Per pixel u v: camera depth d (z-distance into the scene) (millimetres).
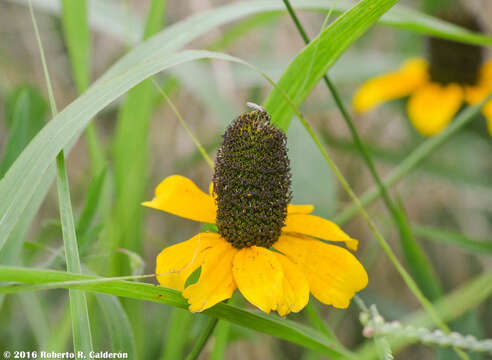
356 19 271
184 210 267
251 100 452
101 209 297
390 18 308
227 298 260
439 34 316
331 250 265
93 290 246
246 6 293
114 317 267
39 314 295
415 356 442
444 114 436
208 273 257
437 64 467
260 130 264
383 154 450
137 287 250
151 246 433
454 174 438
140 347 306
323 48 276
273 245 266
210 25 288
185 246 261
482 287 271
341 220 329
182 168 430
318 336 271
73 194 417
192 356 267
